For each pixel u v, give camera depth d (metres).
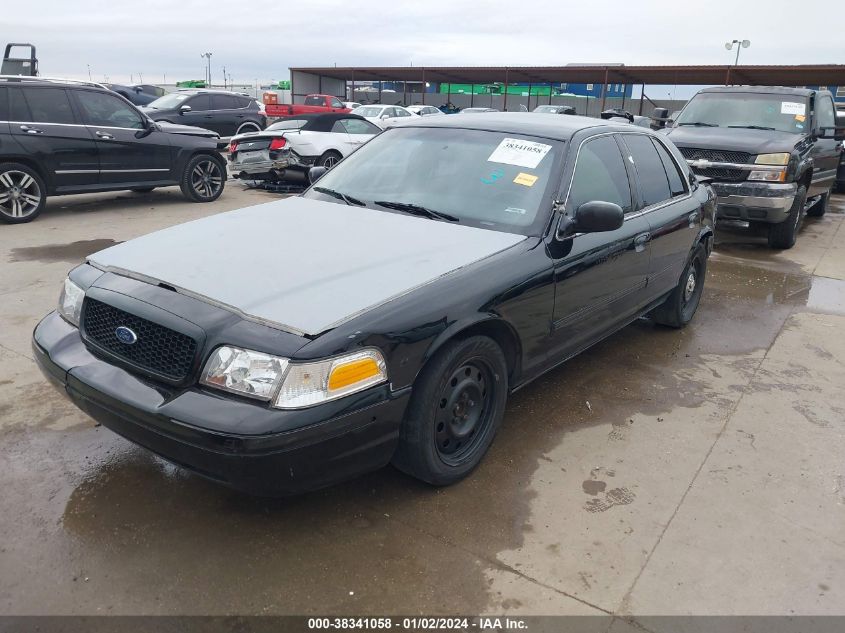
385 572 2.54
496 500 3.00
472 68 35.09
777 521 2.93
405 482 3.12
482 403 3.19
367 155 4.29
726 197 7.86
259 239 3.21
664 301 4.96
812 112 8.81
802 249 8.57
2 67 13.76
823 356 4.87
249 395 2.38
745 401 4.09
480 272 3.01
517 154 3.78
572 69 32.56
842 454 3.50
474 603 2.41
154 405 2.46
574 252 3.52
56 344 2.92
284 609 2.35
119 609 2.32
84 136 8.90
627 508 2.98
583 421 3.76
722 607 2.43
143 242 3.27
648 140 4.71
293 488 2.46
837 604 2.47
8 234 7.82
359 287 2.72
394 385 2.61
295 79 41.41
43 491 2.94
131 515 2.80
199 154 10.43
